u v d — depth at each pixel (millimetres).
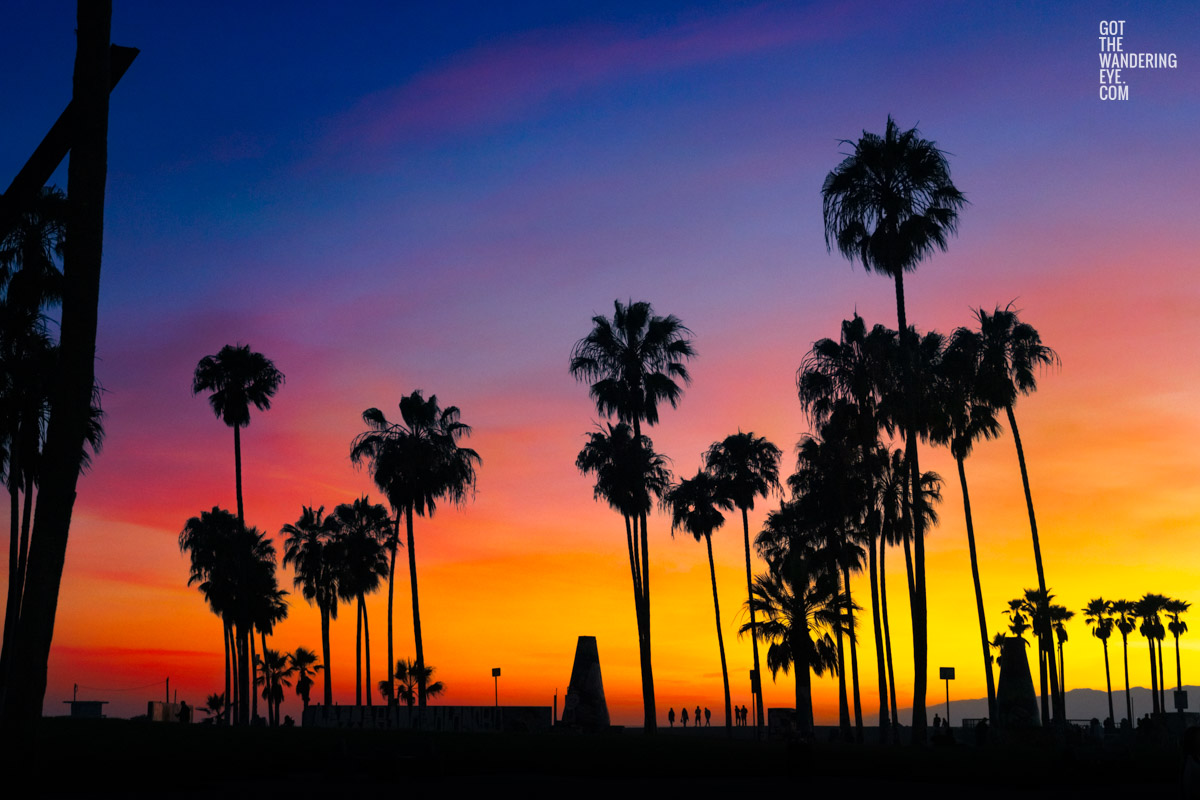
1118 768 23797
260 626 86562
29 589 14195
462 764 23453
